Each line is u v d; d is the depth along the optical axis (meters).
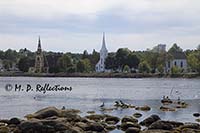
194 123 47.78
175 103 83.69
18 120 46.38
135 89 141.12
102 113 63.94
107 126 45.59
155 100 93.19
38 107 74.12
